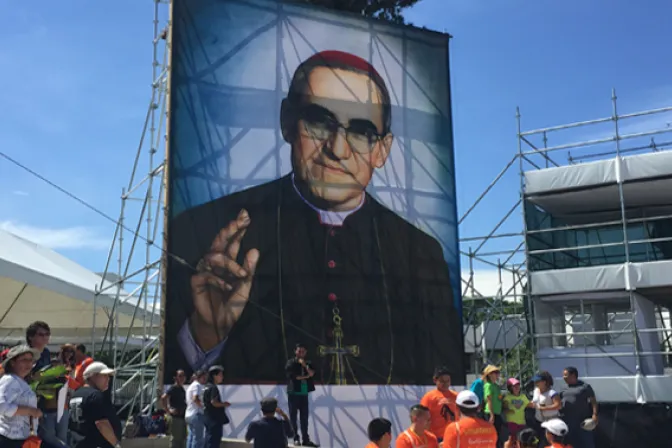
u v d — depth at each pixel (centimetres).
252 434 920
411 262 1831
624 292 1936
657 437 1727
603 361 1942
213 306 1559
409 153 1898
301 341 1638
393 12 2038
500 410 1255
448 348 1833
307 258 1689
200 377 1236
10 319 2519
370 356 1711
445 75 2005
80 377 920
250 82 1703
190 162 1596
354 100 1838
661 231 2209
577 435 1209
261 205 1659
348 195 1777
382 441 682
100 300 1945
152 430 1458
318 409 1622
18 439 680
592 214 2292
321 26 1831
